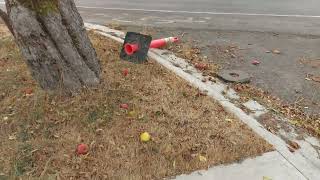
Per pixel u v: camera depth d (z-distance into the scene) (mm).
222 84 2482
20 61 2566
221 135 1930
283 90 2465
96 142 1858
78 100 2117
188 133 1938
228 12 4199
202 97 2264
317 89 2477
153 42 2916
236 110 2170
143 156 1787
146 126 1972
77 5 4703
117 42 2965
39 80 2156
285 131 2057
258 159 1822
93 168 1712
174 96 2234
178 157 1785
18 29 1993
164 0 4902
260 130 2016
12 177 1667
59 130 1941
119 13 4234
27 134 1929
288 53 3014
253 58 2902
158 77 2438
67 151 1805
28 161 1757
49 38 2020
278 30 3549
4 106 2121
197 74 2576
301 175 1753
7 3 1972
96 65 2248
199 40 3240
